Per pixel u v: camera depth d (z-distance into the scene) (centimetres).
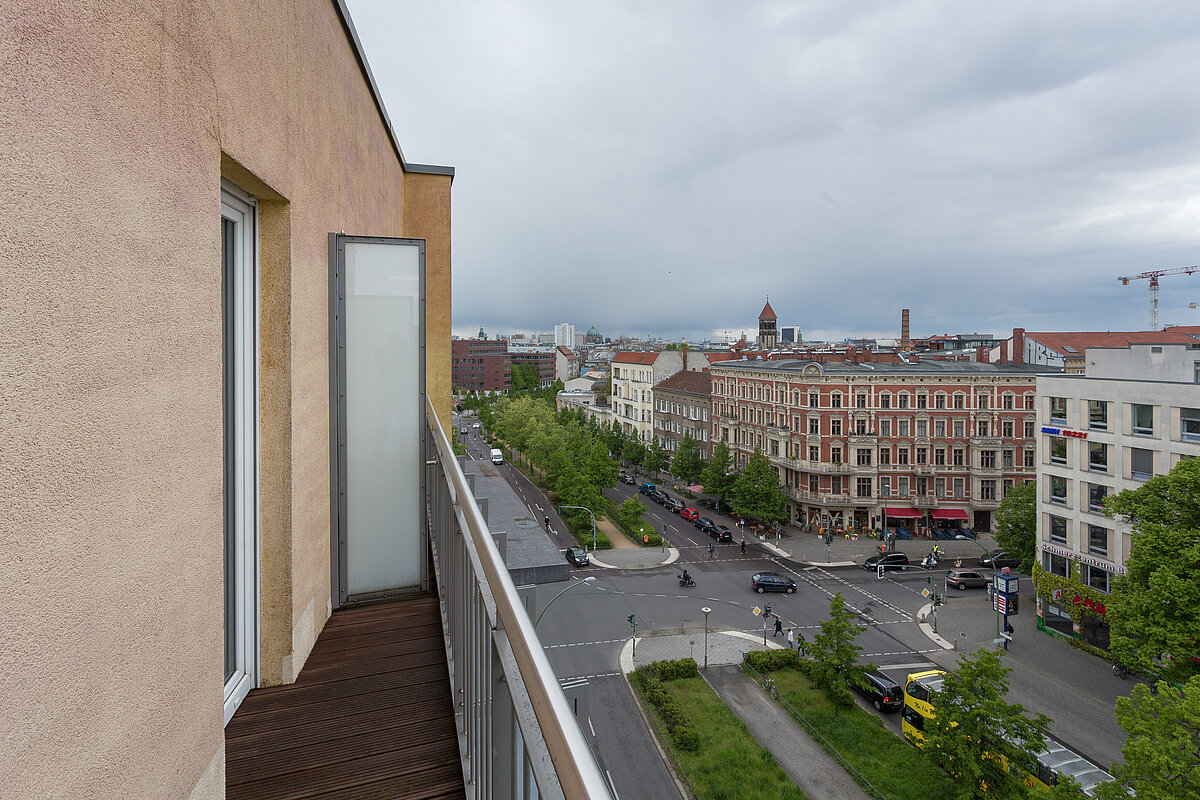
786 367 5181
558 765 100
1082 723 2277
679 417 6938
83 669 158
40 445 142
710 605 3434
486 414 9912
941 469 4750
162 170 208
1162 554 2033
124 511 180
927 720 1859
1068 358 5612
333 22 517
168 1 215
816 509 4934
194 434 230
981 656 1845
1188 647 1891
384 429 531
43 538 143
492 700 185
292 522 392
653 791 1805
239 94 290
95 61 167
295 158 398
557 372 18538
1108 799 1387
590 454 5703
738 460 5750
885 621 3256
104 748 168
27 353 138
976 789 1736
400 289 530
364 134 674
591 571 4034
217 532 251
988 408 4675
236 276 364
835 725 2181
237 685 360
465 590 271
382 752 313
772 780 1848
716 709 2269
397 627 471
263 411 390
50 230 147
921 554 4403
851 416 4762
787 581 3691
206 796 239
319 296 466
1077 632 3006
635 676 2514
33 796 137
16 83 134
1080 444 3062
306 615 422
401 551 539
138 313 190
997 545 4466
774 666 2623
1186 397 2653
